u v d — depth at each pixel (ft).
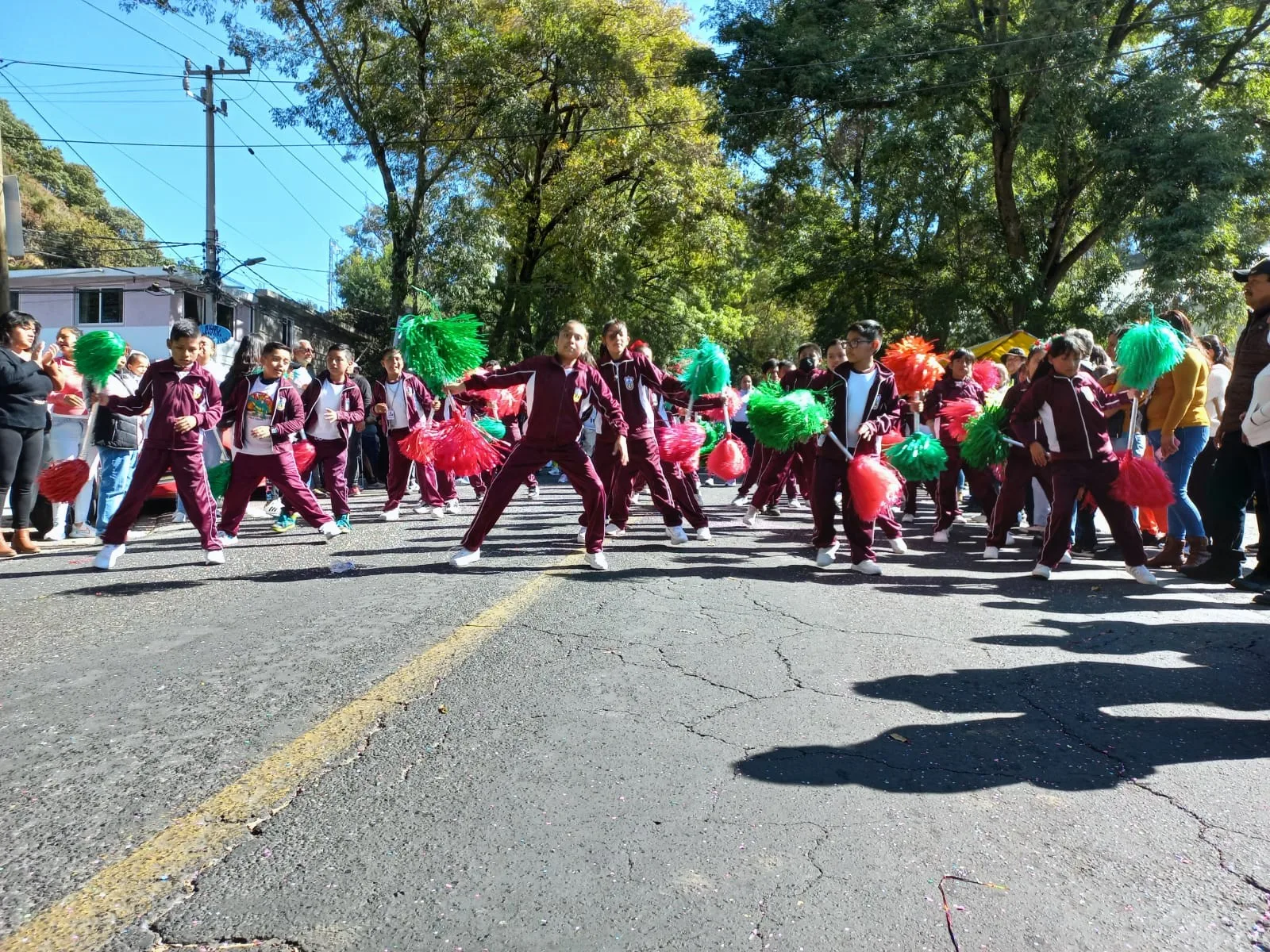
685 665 12.94
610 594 18.10
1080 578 21.22
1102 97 70.90
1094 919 6.71
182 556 23.40
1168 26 76.18
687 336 112.16
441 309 83.71
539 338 102.53
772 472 30.99
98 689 11.70
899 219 91.91
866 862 7.47
